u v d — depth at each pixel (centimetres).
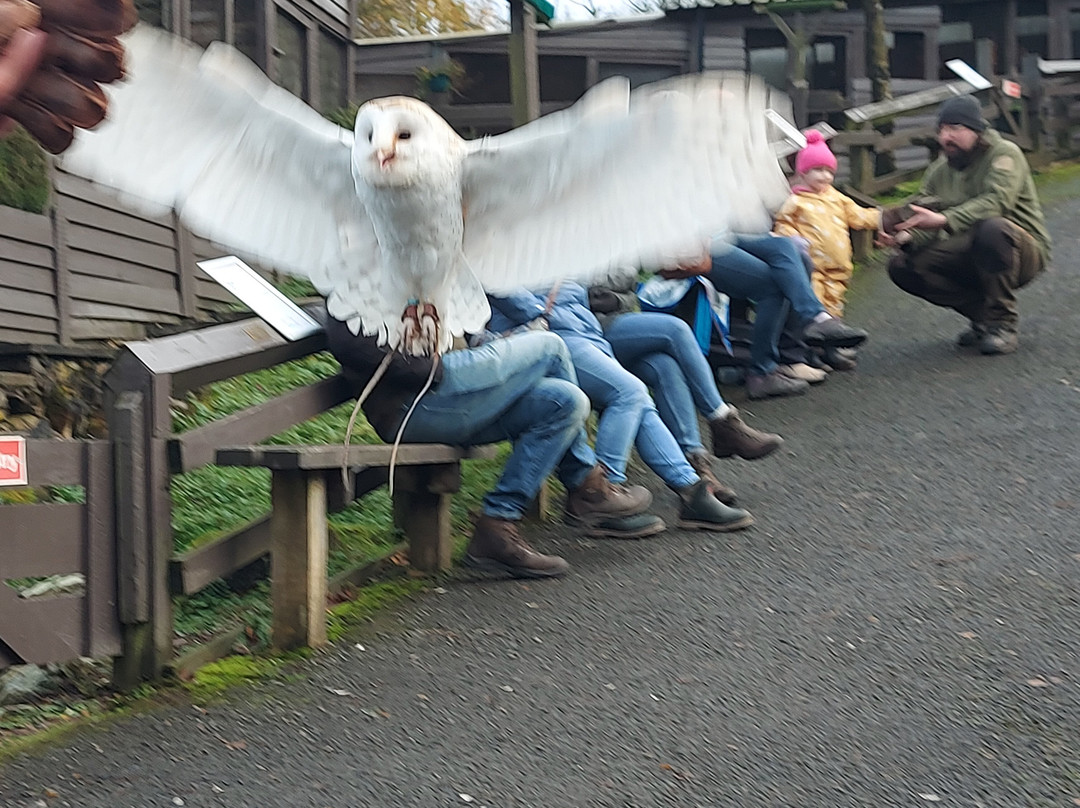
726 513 521
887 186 1313
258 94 351
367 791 303
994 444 621
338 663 387
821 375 767
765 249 720
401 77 1372
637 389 523
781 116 327
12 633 337
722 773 306
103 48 160
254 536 412
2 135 162
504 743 327
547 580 468
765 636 399
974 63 1803
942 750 312
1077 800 284
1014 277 779
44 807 297
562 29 1451
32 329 671
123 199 354
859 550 485
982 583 436
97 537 360
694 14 1455
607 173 356
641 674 372
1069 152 1680
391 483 425
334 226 394
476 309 405
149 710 355
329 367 815
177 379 381
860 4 1597
